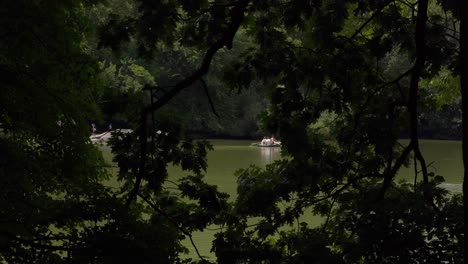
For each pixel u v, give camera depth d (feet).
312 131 28.07
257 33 26.63
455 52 26.78
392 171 26.09
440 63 26.53
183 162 23.81
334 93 27.25
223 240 24.86
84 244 21.43
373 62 28.86
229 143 211.00
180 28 25.93
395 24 27.32
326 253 22.86
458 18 22.45
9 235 22.52
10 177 23.50
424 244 21.36
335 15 25.03
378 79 27.81
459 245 21.34
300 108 26.63
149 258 21.01
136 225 22.24
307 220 54.39
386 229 21.86
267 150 174.60
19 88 24.40
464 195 20.17
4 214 23.57
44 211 23.31
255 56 26.48
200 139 24.29
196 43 25.88
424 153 162.81
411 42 27.63
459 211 22.44
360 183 28.14
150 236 22.17
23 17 23.62
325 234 25.35
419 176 83.46
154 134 23.70
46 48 26.16
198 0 23.31
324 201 28.53
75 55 26.71
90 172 28.89
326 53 26.25
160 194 25.73
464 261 20.06
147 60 24.62
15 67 26.05
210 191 24.57
